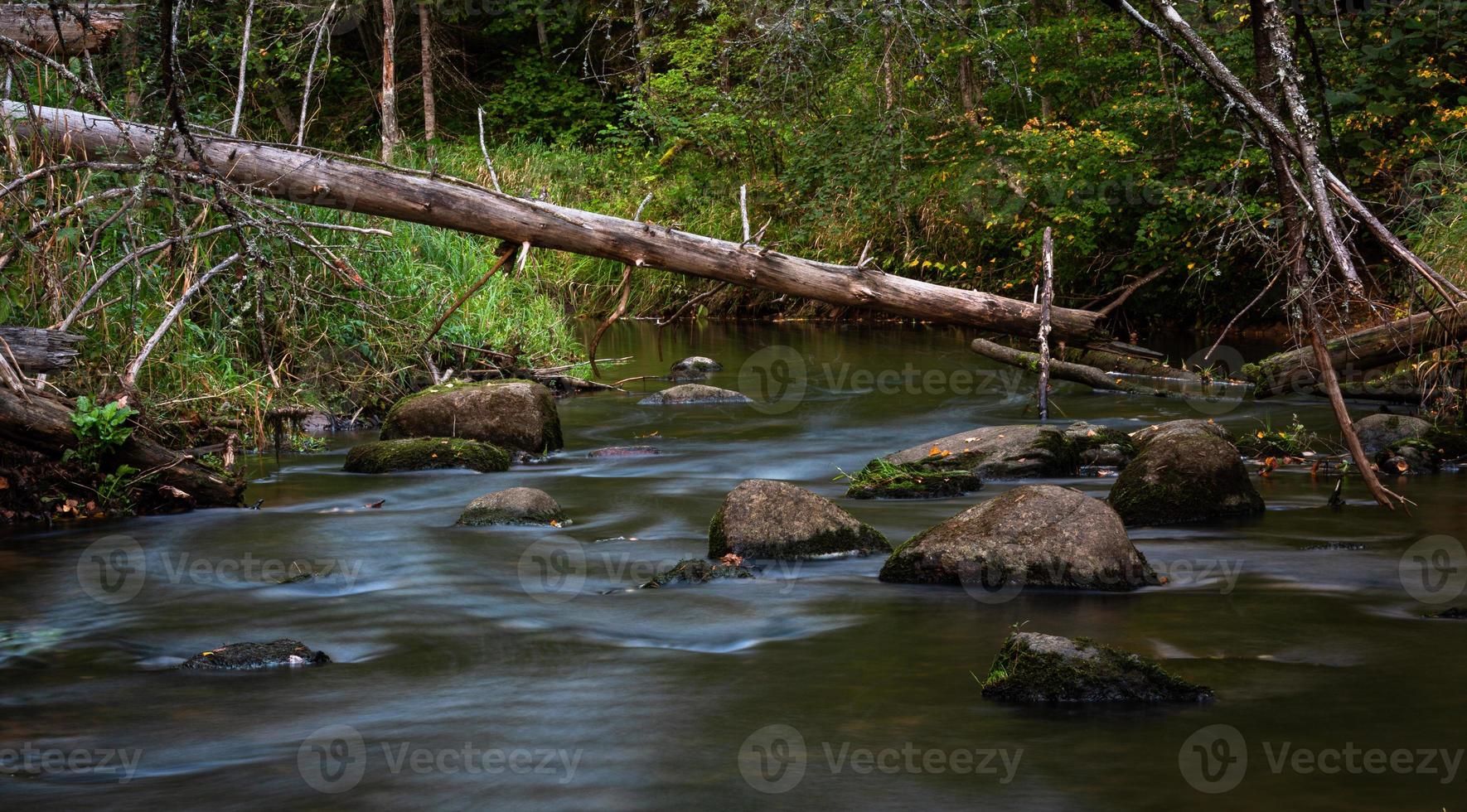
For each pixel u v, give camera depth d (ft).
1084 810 9.17
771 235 59.52
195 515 21.54
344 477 25.27
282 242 28.68
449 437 27.55
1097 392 37.47
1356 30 40.98
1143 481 19.94
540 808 9.43
